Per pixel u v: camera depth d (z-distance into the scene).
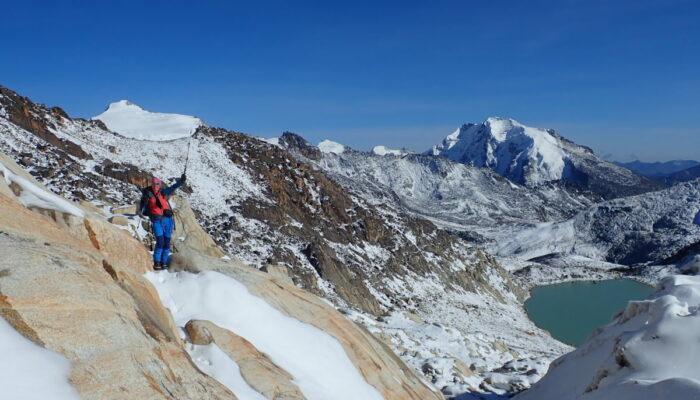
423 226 99.31
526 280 123.31
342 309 24.31
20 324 5.48
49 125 60.69
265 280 11.07
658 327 10.23
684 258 133.50
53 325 5.70
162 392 6.03
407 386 12.12
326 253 62.12
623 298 104.19
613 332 13.42
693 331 9.70
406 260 80.12
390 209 98.94
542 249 177.00
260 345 9.30
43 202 8.74
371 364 11.20
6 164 9.37
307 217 73.94
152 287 8.41
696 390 7.89
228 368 7.93
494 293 92.00
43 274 6.13
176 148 76.88
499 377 19.27
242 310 9.62
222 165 76.38
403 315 29.14
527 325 74.31
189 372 6.91
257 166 79.69
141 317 7.03
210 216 60.19
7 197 7.55
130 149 70.25
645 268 135.62
